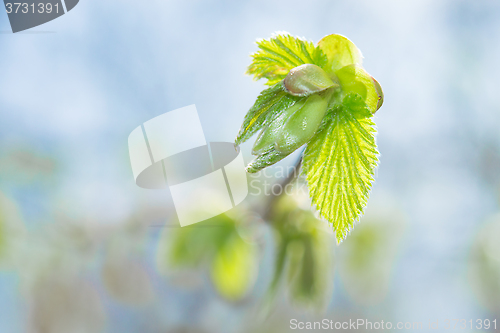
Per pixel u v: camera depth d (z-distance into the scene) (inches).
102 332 12.3
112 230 11.2
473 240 16.3
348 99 8.0
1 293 11.7
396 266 13.8
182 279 12.9
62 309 11.6
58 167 12.2
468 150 20.4
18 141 12.9
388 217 11.8
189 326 13.7
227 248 9.8
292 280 9.5
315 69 7.9
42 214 11.3
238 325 14.7
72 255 11.3
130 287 11.7
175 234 9.9
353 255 11.3
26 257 11.0
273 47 8.2
